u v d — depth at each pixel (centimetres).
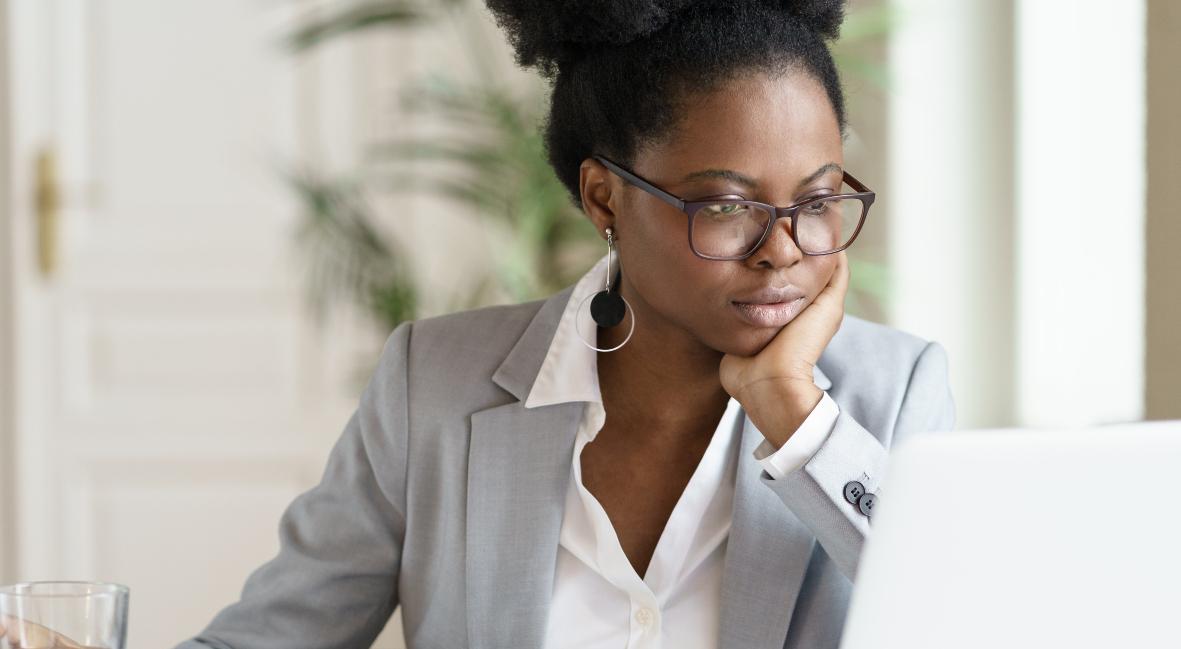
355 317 454
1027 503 85
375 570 169
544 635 153
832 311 148
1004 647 86
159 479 462
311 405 457
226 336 460
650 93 142
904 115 337
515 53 167
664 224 142
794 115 139
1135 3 302
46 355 462
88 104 461
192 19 459
